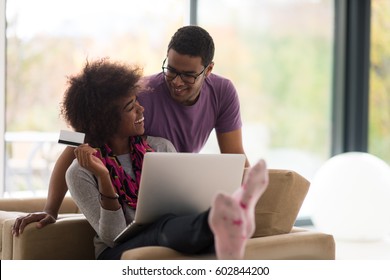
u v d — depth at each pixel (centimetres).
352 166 722
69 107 395
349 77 870
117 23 816
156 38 809
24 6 820
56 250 384
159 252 337
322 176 741
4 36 641
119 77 390
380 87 875
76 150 362
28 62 829
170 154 348
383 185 718
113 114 388
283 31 846
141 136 418
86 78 393
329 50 874
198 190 361
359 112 868
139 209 354
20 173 828
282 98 852
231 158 366
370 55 867
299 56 858
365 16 862
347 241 734
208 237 325
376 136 877
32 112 841
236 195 306
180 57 416
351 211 714
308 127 869
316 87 870
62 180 408
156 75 453
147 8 809
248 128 836
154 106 446
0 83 643
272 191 379
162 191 353
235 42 819
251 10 825
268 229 377
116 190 389
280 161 857
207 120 462
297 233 381
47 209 403
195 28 427
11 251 388
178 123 450
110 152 395
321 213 732
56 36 826
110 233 371
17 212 441
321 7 866
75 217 414
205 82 458
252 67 832
